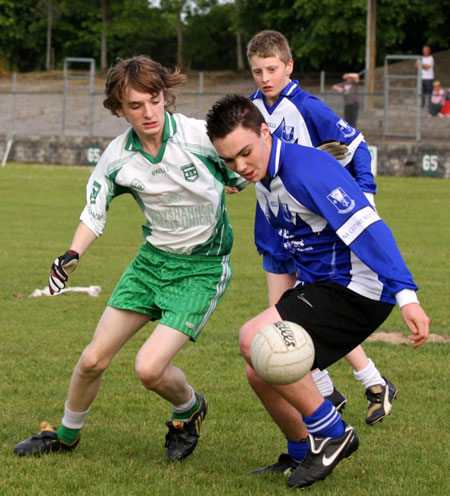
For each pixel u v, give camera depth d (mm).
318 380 6949
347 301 5461
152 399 7754
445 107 41312
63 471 5797
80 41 77500
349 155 7465
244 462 6105
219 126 5234
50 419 7109
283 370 5020
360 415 7305
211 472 5879
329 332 5438
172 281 6078
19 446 6199
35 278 14547
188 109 44562
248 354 5387
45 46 79062
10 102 51406
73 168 37375
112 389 8047
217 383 8234
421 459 6117
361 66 64125
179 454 6129
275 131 7648
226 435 6730
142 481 5613
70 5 75000
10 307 12164
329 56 60938
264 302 12664
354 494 5355
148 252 6211
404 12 59344
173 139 5848
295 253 5727
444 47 63625
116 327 6043
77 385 6047
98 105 48438
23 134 39875
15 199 26688
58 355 9398
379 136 37781
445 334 10500
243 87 59625
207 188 5934
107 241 19078
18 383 8234
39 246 18156
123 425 6984
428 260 16672
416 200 27172
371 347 9758
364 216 5207
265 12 64188
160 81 5621
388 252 5133
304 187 5324
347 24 58188
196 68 76250
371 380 7082
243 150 5254
